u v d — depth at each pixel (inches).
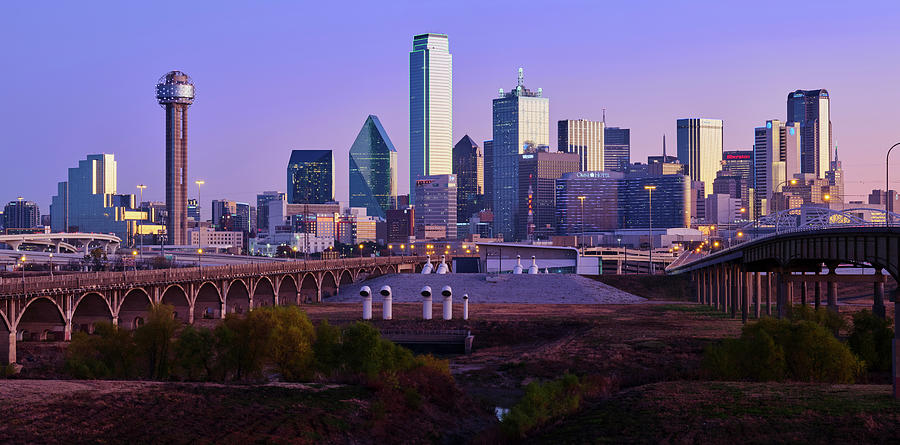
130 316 5772.6
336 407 2795.3
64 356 4303.6
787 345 3265.3
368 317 6127.0
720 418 2468.0
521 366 4247.0
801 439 2245.3
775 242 4965.6
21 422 2253.9
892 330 3535.9
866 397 2620.6
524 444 2568.9
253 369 3535.9
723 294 6796.3
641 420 2532.0
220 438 2375.7
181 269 6392.7
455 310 6953.7
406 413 2955.2
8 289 4311.0
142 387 2738.7
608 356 4338.1
